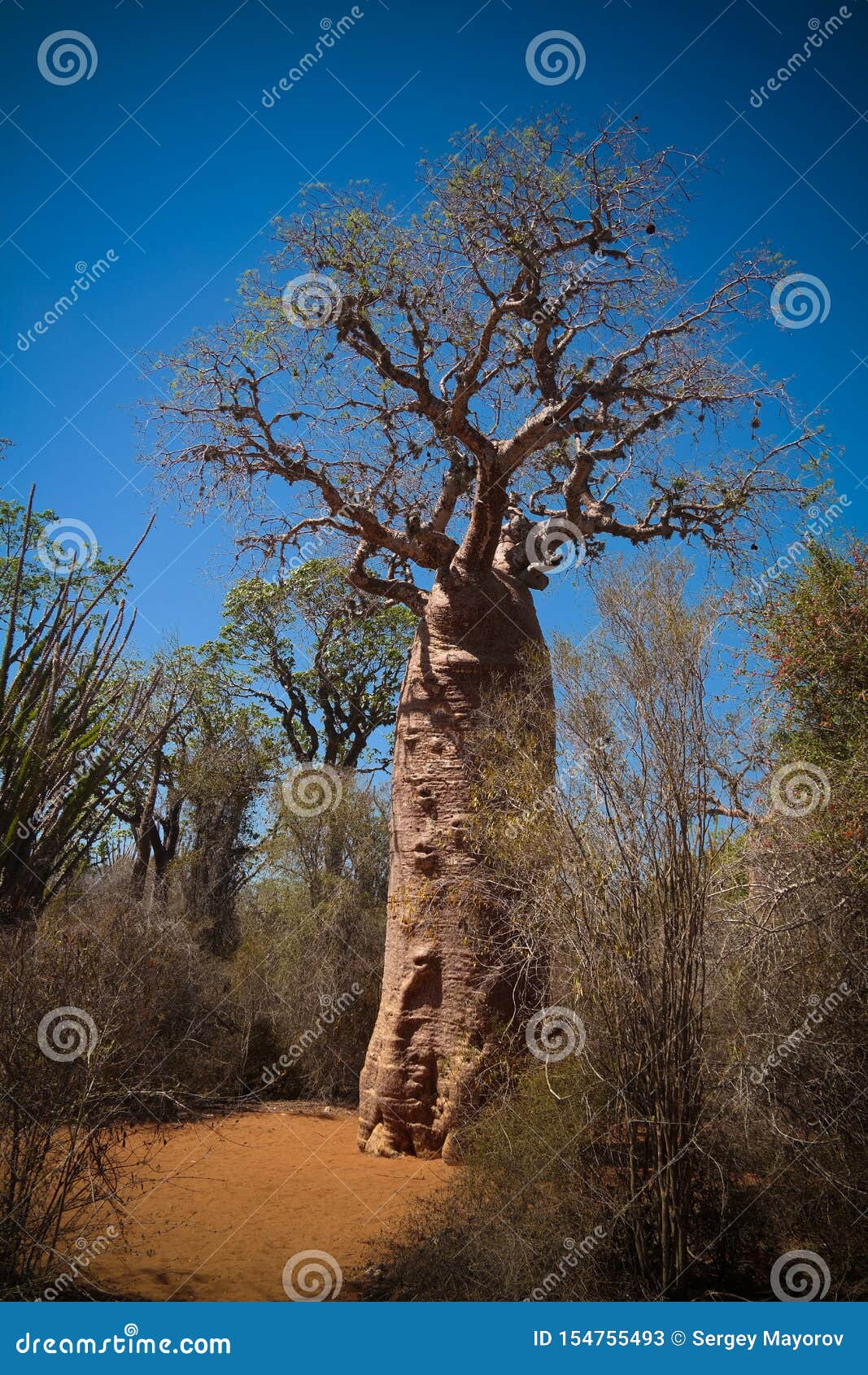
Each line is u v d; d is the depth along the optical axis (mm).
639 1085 5250
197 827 19469
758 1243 5348
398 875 9867
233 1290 5262
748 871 5820
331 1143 9812
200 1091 10664
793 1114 5336
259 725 23469
